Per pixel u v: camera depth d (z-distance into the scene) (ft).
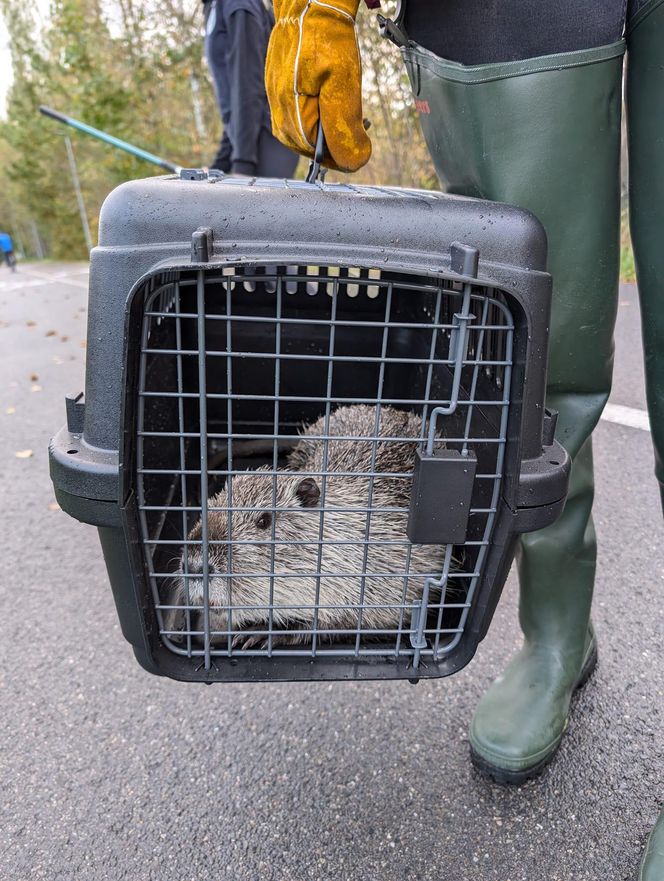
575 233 2.08
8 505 5.00
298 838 2.29
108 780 2.54
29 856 2.25
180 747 2.69
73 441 1.77
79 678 3.11
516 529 1.74
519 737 2.41
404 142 14.96
